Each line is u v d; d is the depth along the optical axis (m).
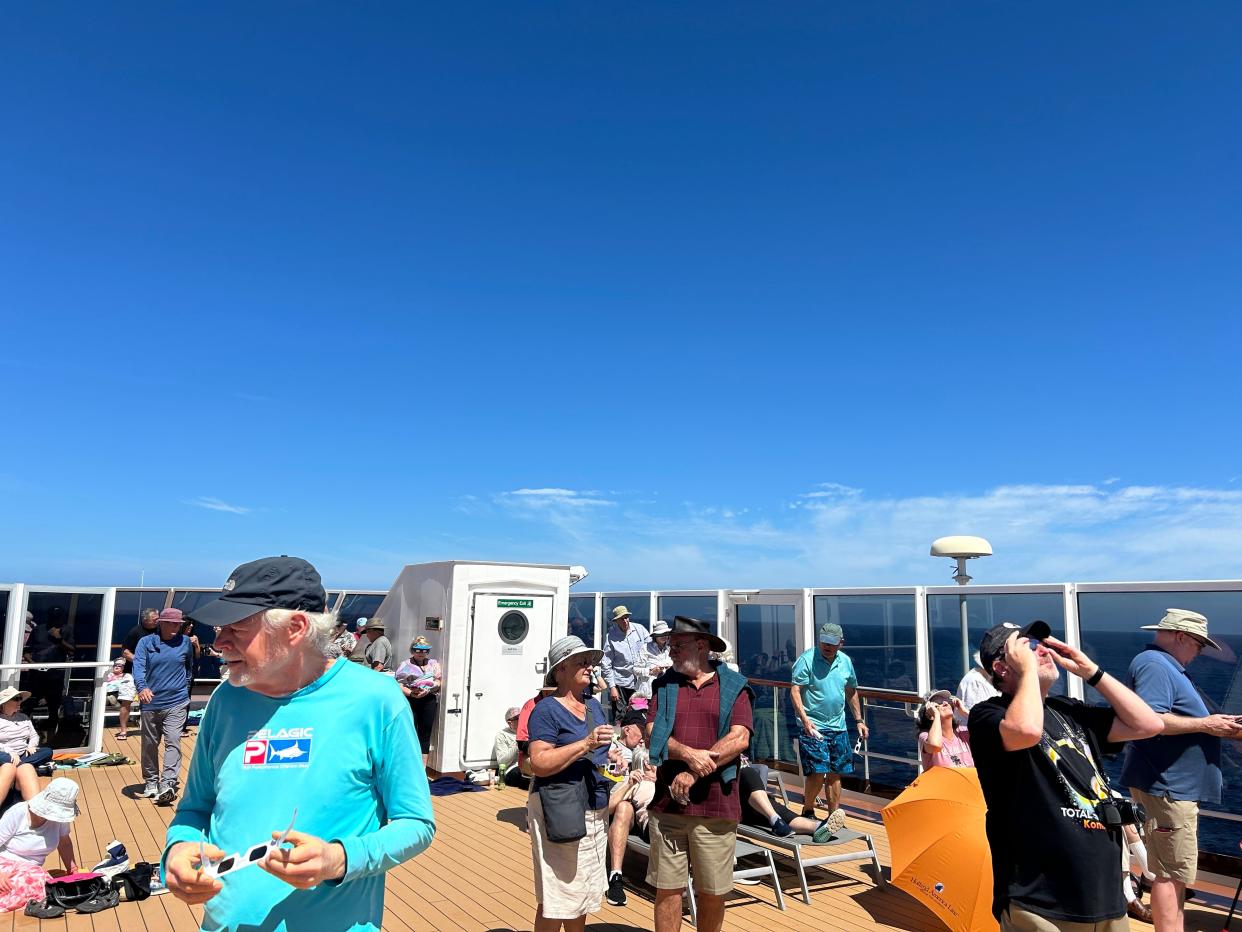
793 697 8.03
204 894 1.92
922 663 8.55
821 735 7.89
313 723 2.16
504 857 7.18
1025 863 2.87
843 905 6.11
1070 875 2.79
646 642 11.29
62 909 5.74
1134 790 4.86
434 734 10.46
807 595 9.82
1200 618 4.96
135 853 7.23
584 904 4.34
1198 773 4.68
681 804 4.30
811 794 7.86
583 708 4.55
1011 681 3.02
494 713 10.38
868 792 8.87
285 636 2.14
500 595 10.55
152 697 9.10
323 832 2.10
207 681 15.04
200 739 2.30
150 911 5.82
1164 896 4.70
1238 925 5.68
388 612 13.03
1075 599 7.36
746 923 5.75
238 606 2.09
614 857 6.12
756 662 10.51
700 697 4.52
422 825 2.16
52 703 11.66
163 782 9.03
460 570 10.37
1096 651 7.18
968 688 6.74
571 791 4.30
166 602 14.47
